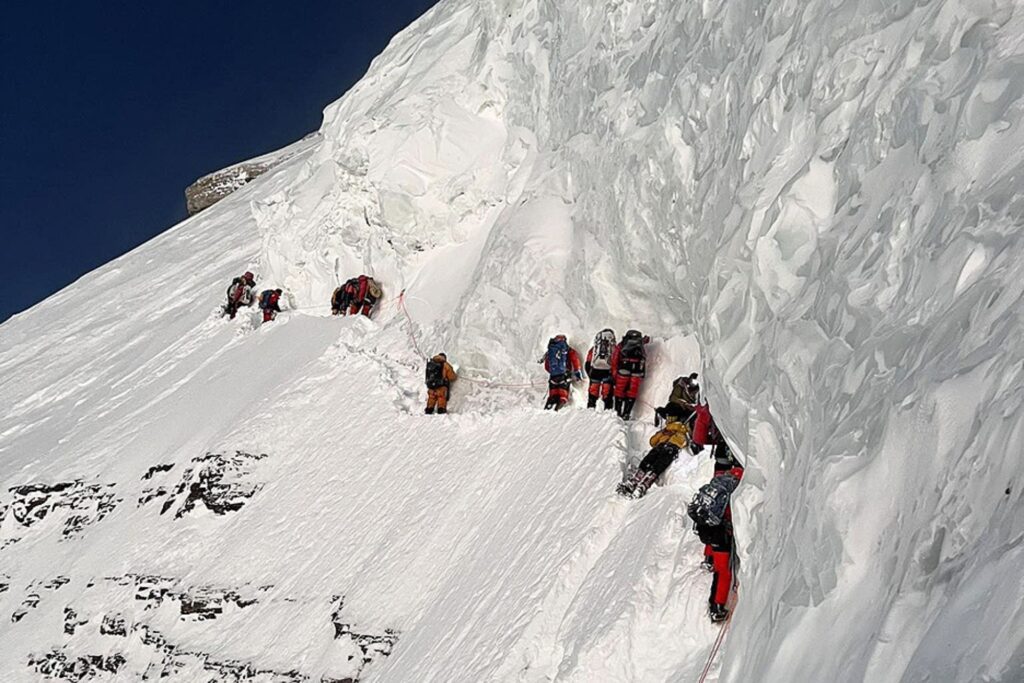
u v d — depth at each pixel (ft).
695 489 29.78
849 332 18.43
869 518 14.80
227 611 48.98
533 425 41.50
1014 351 12.77
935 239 16.71
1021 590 10.02
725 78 30.68
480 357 47.70
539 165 48.75
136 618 53.26
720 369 24.31
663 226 35.22
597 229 41.37
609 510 31.35
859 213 20.21
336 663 39.78
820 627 14.89
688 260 32.60
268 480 54.80
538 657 28.68
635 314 40.19
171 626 50.98
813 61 24.54
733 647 19.20
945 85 18.63
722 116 30.60
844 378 17.66
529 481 38.04
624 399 37.86
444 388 48.49
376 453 49.96
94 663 53.42
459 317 48.75
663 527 27.76
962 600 11.05
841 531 15.16
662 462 31.68
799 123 24.41
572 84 45.19
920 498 13.53
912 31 20.94
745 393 23.18
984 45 18.02
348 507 48.24
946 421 13.51
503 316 45.91
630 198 37.32
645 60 38.42
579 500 33.37
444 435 46.65
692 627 24.32
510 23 55.52
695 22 35.01
